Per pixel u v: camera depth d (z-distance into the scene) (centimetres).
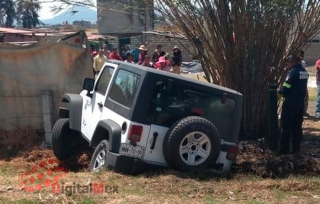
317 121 1388
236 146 771
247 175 784
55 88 1126
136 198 620
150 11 1041
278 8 943
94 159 789
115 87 789
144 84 730
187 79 754
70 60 1134
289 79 907
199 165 739
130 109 731
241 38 995
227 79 1022
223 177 749
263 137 1030
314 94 2259
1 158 1024
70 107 905
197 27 1015
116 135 735
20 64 1118
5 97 1113
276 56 1011
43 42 1116
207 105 763
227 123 771
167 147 725
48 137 1080
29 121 1122
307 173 823
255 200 642
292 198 655
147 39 2539
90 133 836
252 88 1024
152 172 740
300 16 1005
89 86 877
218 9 989
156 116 739
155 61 1569
